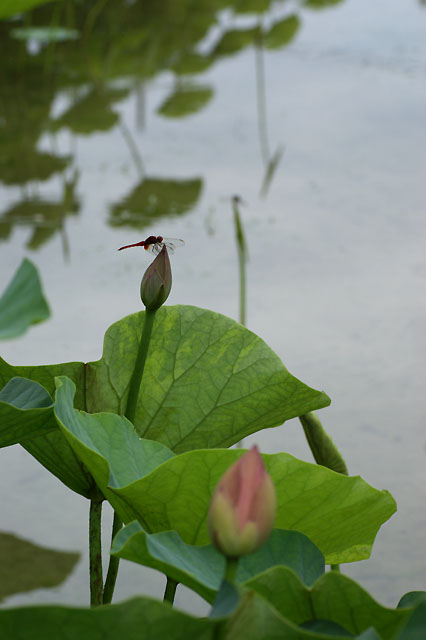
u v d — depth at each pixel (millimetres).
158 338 5180
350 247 11062
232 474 4672
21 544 6594
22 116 16219
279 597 4758
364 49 19203
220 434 5195
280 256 10828
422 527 6621
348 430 7688
